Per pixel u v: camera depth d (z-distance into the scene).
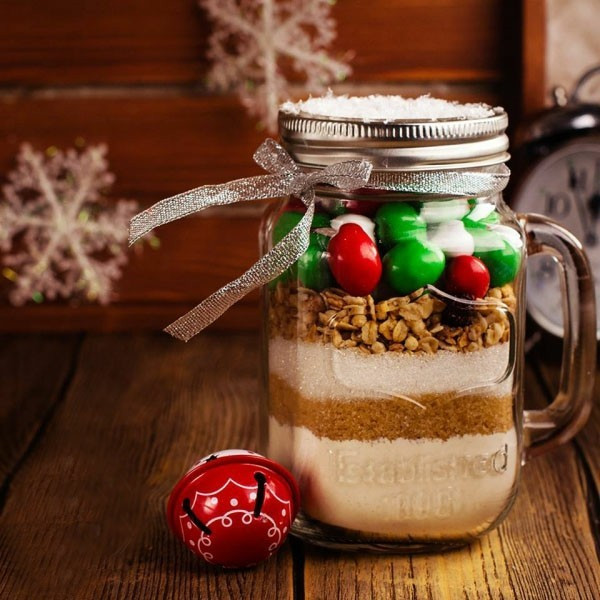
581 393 0.53
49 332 0.76
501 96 0.73
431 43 0.72
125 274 0.76
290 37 0.72
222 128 0.73
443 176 0.47
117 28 0.72
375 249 0.47
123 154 0.74
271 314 0.50
